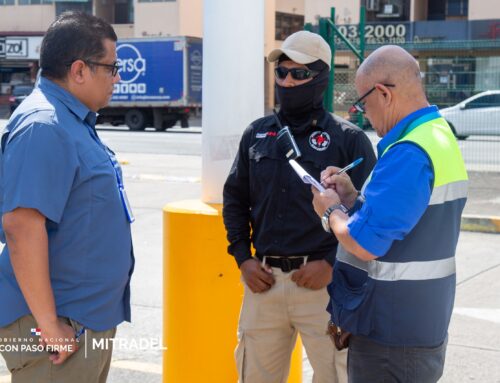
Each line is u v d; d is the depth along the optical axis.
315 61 3.42
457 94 13.88
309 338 3.53
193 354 3.96
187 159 18.66
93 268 2.88
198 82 32.78
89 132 2.92
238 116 4.01
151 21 42.66
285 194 3.42
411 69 2.76
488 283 7.24
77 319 2.87
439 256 2.70
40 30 45.78
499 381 4.91
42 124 2.73
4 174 2.75
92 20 2.93
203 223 3.85
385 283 2.69
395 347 2.72
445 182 2.64
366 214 2.60
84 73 2.89
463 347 5.50
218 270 3.88
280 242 3.46
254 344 3.62
